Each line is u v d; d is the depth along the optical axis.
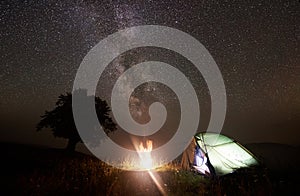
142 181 9.50
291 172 10.02
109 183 8.52
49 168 10.27
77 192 7.48
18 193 6.94
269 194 7.54
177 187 8.77
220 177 9.65
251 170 9.83
